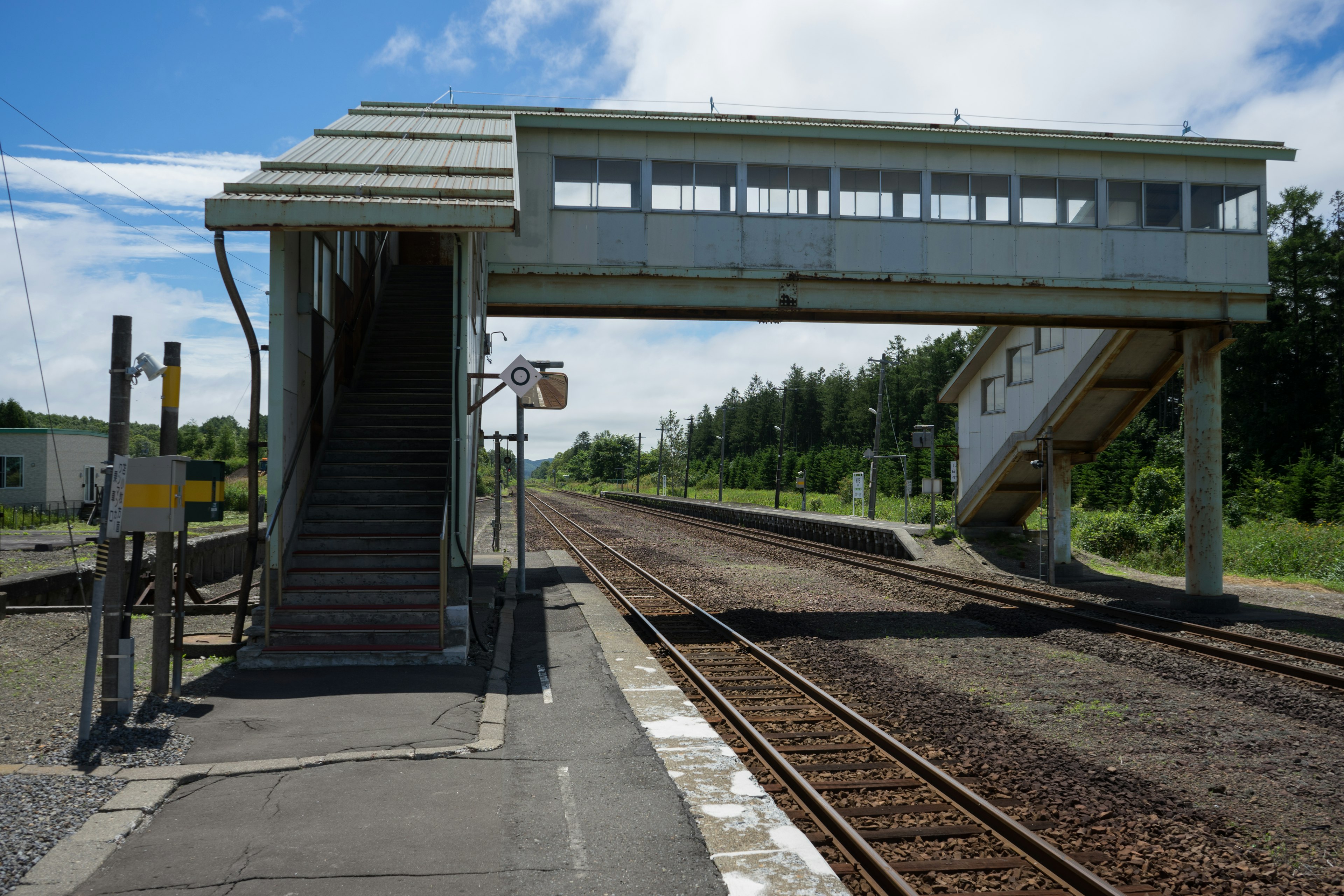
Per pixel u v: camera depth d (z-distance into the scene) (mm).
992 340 23891
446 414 12859
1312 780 6875
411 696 7766
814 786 6426
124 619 7074
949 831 5617
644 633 13242
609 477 148000
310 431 11359
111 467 6527
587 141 14734
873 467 37438
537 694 8211
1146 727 8289
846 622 14375
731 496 77375
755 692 9508
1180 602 16672
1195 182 16422
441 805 5188
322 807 5133
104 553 6348
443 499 11531
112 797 5199
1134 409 21234
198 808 5105
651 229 14695
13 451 38375
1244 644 12438
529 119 14500
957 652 11852
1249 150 16281
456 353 10672
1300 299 52344
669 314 15562
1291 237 52625
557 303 14672
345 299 13391
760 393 137875
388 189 9898
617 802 5281
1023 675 10445
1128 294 16141
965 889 4891
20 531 30156
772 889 4156
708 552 27969
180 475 7492
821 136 15102
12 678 8602
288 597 9906
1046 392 21297
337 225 9430
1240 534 29047
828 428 116250
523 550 16016
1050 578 19688
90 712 6262
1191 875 5125
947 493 64062
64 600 16234
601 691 8305
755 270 14867
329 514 11117
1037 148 15828
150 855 4434
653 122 14664
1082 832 5695
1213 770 7086
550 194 14570
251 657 8875
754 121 14875
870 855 5031
